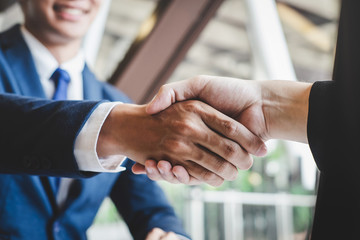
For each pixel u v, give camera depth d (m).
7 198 0.91
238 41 3.66
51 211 0.96
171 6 1.94
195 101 0.79
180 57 2.07
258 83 0.82
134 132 0.77
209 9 1.97
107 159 0.81
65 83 1.10
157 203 1.13
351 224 0.50
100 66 2.85
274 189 3.78
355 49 0.50
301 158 3.72
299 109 0.77
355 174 0.50
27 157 0.75
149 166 0.77
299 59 3.08
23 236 0.91
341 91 0.52
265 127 0.81
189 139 0.75
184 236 0.98
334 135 0.57
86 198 1.02
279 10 2.84
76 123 0.75
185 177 0.77
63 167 0.75
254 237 3.55
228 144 0.75
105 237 4.04
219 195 3.51
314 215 0.54
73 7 1.07
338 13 0.53
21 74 1.02
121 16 2.85
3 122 0.77
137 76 2.07
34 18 1.07
